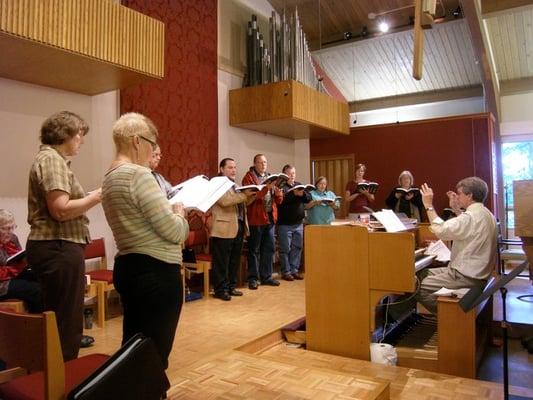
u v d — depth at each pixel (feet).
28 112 11.82
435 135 22.00
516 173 25.38
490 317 12.83
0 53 9.90
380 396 7.14
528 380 10.51
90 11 10.39
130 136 5.59
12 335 4.52
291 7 22.34
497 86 24.22
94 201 6.50
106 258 13.48
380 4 21.89
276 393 7.07
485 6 19.48
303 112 18.61
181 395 6.98
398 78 26.40
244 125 19.30
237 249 14.67
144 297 5.29
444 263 13.07
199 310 12.75
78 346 6.84
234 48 19.24
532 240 4.83
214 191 6.39
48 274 6.59
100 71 11.30
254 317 12.03
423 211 19.29
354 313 9.89
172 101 15.71
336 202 18.76
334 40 24.62
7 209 11.30
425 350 10.15
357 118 28.91
